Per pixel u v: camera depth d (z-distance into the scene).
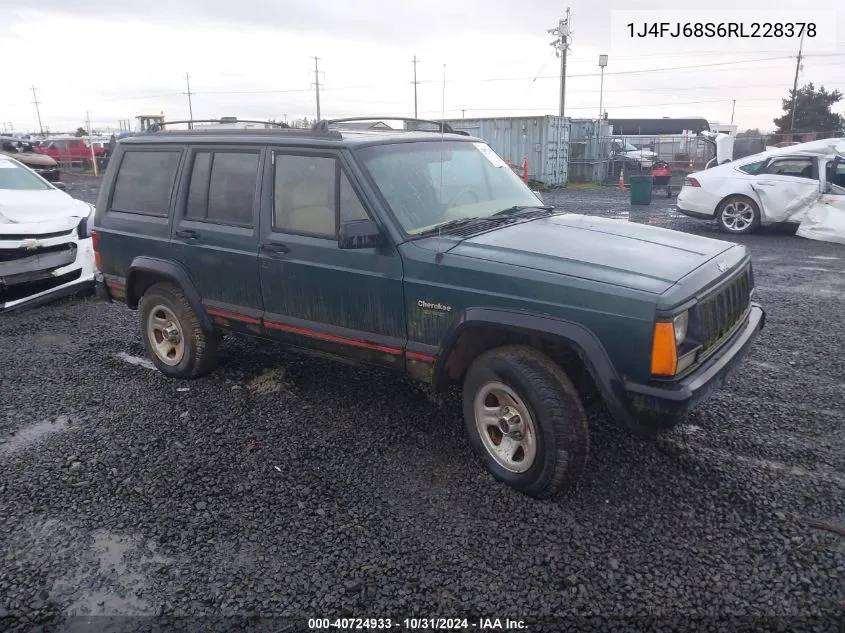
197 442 4.37
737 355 3.62
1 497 3.78
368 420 4.62
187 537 3.38
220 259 4.75
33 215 7.88
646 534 3.31
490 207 4.49
